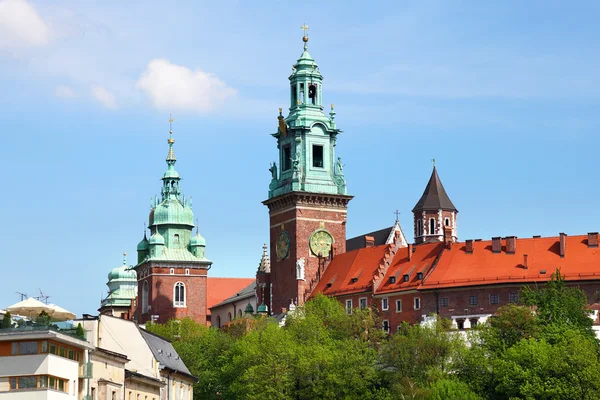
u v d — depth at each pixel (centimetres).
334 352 19288
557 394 17100
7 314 11044
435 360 18725
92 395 11681
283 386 18850
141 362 13812
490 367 18125
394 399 17450
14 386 10675
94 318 12612
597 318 19925
